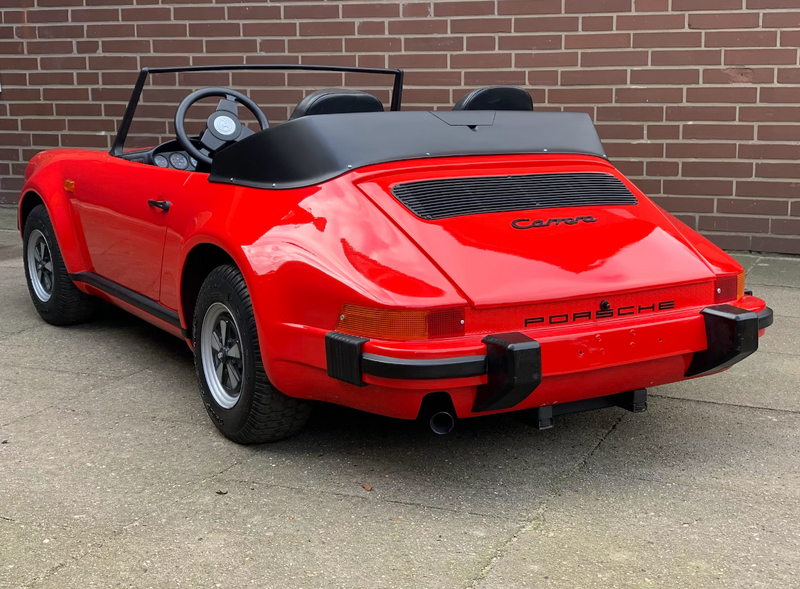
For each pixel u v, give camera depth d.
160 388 4.14
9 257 7.18
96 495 3.01
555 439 3.52
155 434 3.57
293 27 7.79
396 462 3.29
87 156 4.82
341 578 2.48
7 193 9.18
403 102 7.67
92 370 4.40
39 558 2.59
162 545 2.67
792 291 6.00
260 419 3.29
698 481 3.12
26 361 4.54
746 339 3.04
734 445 3.46
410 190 3.21
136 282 4.25
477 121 3.70
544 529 2.77
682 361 3.17
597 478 3.15
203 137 3.97
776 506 2.92
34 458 3.32
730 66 6.91
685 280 3.15
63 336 5.00
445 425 2.90
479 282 2.86
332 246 2.99
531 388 2.73
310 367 3.01
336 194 3.17
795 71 6.78
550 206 3.34
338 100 3.73
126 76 8.48
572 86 7.26
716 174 7.09
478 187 3.33
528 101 4.20
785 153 6.92
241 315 3.24
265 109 7.95
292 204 3.23
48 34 8.62
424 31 7.51
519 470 3.22
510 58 7.36
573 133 3.89
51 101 8.79
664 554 2.61
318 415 3.78
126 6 8.30
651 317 3.09
